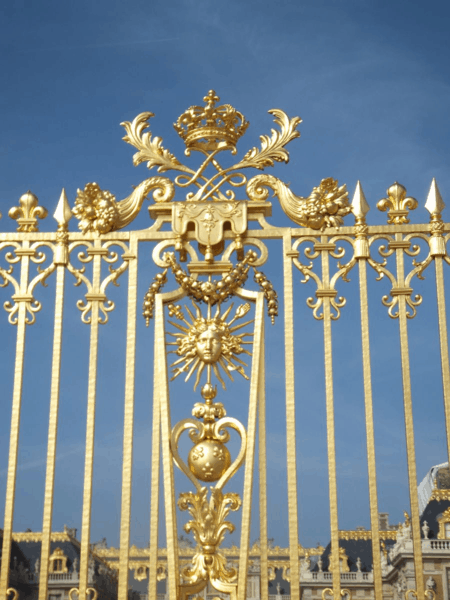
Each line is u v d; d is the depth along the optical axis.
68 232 5.36
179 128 5.50
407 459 4.79
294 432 4.86
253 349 5.00
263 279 5.22
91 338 5.13
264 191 5.36
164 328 5.10
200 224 5.29
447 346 4.98
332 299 5.14
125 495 4.81
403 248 5.21
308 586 15.69
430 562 14.34
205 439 4.96
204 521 4.79
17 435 4.96
